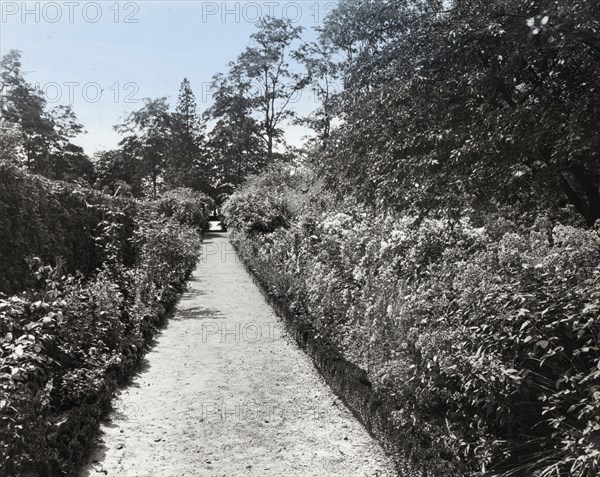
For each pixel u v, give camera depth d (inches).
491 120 224.7
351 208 357.7
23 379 155.3
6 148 511.2
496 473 124.1
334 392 232.2
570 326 124.2
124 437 186.7
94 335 239.3
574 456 108.5
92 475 158.2
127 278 358.6
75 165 1478.8
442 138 238.7
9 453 127.5
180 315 411.2
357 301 244.4
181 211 1117.1
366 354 214.5
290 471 161.2
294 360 284.8
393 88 264.1
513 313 128.1
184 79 1835.6
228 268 723.4
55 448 152.7
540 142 220.8
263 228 731.4
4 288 252.2
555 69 240.7
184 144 1784.0
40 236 289.9
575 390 118.3
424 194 247.3
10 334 146.6
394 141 260.2
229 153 1625.2
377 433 179.2
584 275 130.8
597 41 200.5
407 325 172.1
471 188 233.0
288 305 365.4
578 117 207.9
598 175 243.4
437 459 136.3
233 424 198.2
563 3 173.5
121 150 1731.1
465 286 147.0
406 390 166.9
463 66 238.8
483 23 218.1
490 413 135.0
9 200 267.1
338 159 306.8
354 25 309.1
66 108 1475.1
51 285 215.8
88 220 365.7
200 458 170.4
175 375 259.1
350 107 302.5
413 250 223.8
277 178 949.8
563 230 155.3
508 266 140.9
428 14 259.1
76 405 195.6
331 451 175.2
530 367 129.9
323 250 317.4
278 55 1471.5
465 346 134.6
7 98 1337.4
